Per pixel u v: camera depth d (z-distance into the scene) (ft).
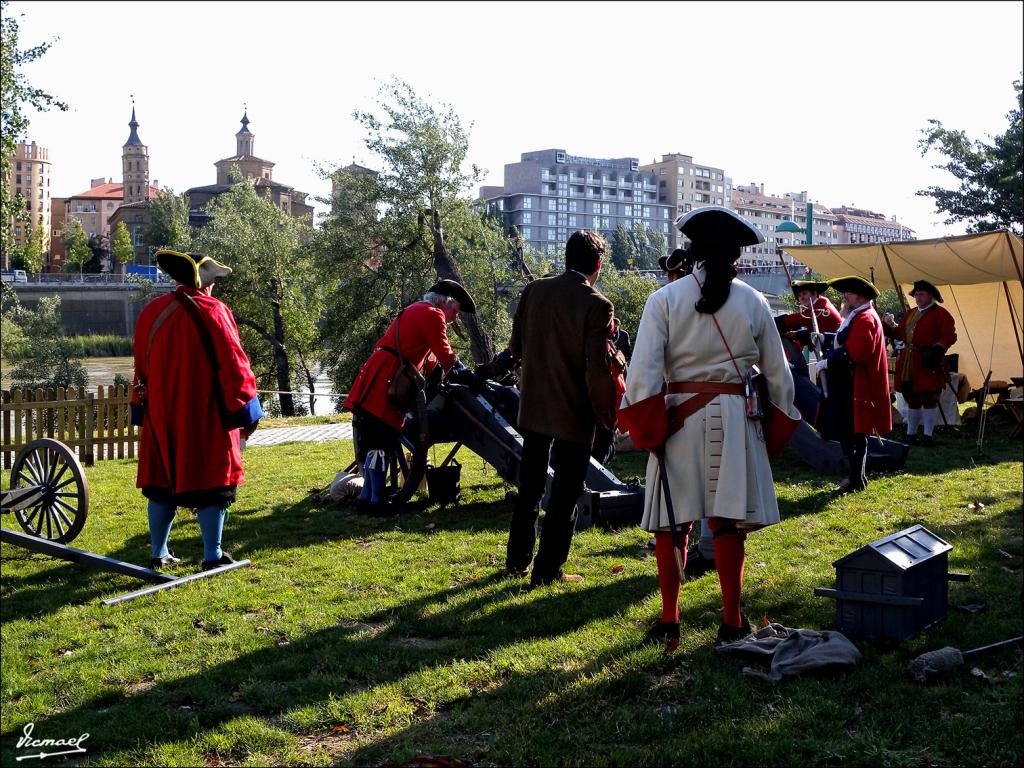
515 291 103.19
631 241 469.16
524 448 18.63
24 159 560.61
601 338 17.39
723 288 13.33
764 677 12.64
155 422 19.79
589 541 21.27
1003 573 17.46
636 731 11.36
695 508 13.39
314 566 20.25
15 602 18.56
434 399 25.93
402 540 22.54
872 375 25.91
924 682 12.34
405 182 103.45
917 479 27.99
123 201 570.87
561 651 14.08
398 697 12.76
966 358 50.31
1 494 22.77
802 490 26.81
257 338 140.97
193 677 13.93
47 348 166.50
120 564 19.42
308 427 54.44
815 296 32.12
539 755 10.89
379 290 106.22
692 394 13.53
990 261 40.42
